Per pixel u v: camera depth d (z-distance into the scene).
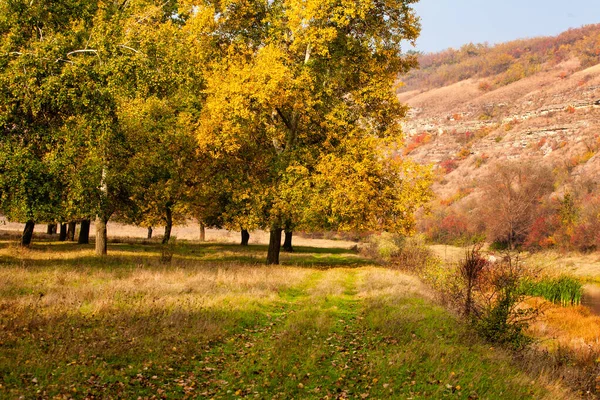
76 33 19.62
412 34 24.66
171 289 14.70
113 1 24.45
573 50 195.12
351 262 31.81
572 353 12.05
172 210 30.42
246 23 25.27
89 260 21.98
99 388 6.84
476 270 13.28
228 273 18.86
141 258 24.14
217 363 8.61
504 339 11.21
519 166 74.06
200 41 24.45
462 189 96.94
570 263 46.50
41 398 6.29
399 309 13.49
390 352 9.49
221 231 73.81
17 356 7.65
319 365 8.66
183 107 26.17
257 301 14.19
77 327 9.80
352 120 24.84
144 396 6.83
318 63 24.31
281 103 22.00
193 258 27.36
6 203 18.80
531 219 62.53
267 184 24.94
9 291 12.80
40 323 9.76
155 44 21.12
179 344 9.24
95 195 22.02
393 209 23.23
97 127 19.72
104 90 18.75
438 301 15.75
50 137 18.72
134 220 30.64
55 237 42.72
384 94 23.52
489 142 123.88
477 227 69.06
